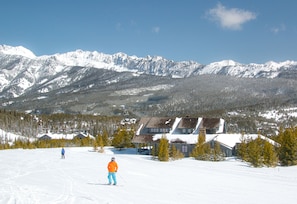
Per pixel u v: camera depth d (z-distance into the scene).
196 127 96.81
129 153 96.38
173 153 73.69
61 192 24.00
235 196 26.17
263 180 37.44
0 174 35.81
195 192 27.52
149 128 101.38
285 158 59.09
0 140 162.00
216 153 70.06
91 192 24.70
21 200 20.12
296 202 24.50
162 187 29.88
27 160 58.66
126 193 25.23
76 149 111.00
